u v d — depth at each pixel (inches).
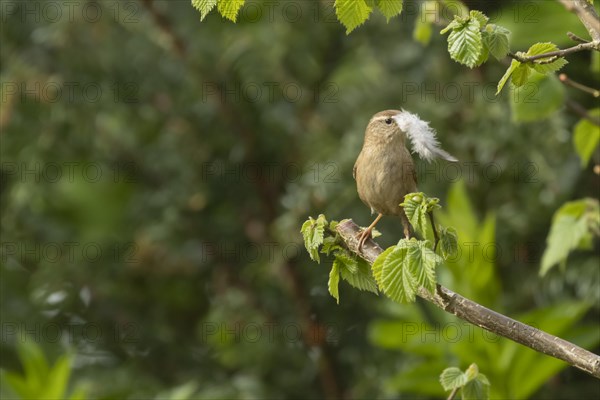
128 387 479.5
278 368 496.7
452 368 229.9
